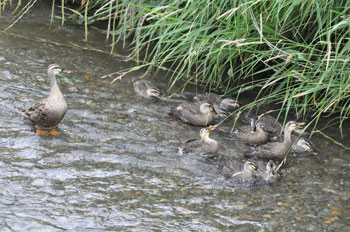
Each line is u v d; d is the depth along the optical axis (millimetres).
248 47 12125
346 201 9836
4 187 9180
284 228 8844
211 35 12062
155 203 9234
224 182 10234
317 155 11617
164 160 10789
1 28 16406
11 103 12203
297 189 10195
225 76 14758
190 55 12000
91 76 14227
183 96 13773
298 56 11172
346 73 11078
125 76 14562
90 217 8633
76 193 9266
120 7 16016
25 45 15539
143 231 8383
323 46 11914
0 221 8266
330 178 10680
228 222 8883
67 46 15883
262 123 12797
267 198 9789
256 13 11867
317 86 11016
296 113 12547
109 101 13055
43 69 14172
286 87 12789
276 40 12375
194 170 10570
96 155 10625
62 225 8344
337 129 12688
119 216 8734
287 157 11586
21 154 10312
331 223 9094
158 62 14578
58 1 18922
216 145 11266
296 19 12531
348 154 11664
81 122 11883
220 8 12367
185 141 11391
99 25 17688
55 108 11047
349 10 11609
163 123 12422
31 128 11391
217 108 13391
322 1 11508
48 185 9406
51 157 10336
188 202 9391
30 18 17516
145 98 13492
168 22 12117
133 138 11508
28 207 8711
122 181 9828
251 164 10438
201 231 8547
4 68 13891
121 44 16391
